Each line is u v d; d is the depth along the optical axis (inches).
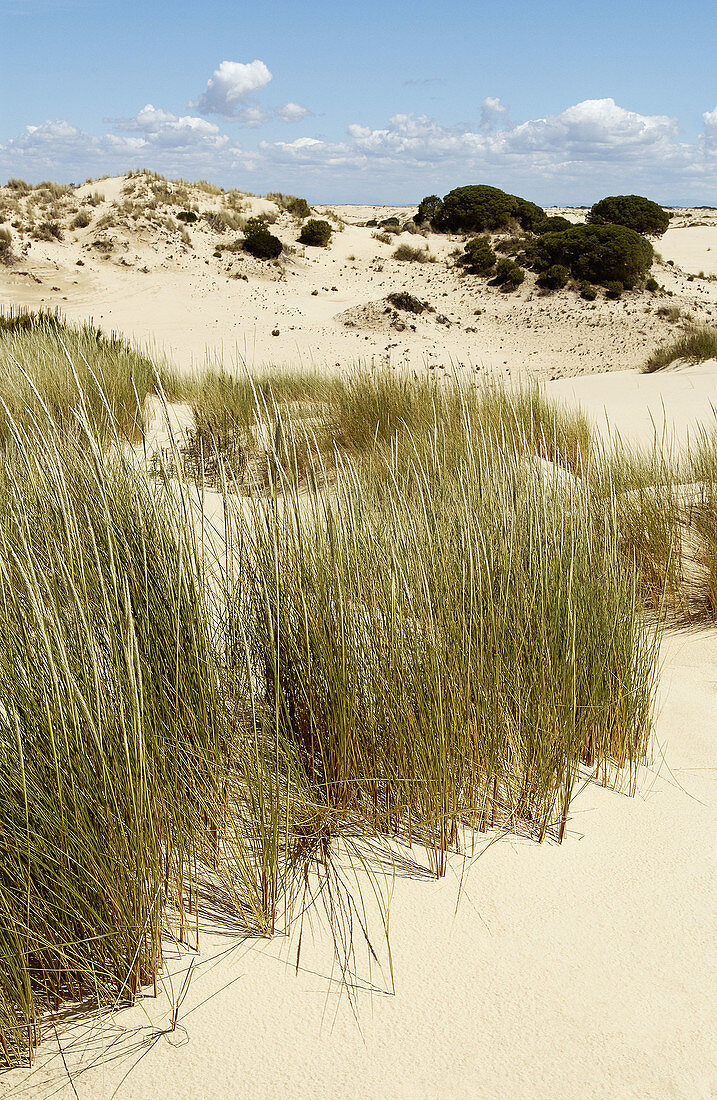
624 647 103.9
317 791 83.9
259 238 1301.7
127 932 63.5
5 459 93.4
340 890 75.1
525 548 104.7
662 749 107.9
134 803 64.6
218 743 79.2
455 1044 60.3
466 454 141.1
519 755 90.4
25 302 1050.1
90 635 70.4
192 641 79.4
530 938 71.1
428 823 81.9
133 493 88.7
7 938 59.4
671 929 73.0
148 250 1234.0
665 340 1107.9
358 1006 63.2
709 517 176.2
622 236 1289.4
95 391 248.1
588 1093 56.6
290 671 87.9
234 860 75.0
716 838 87.0
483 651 91.9
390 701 84.0
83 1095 55.3
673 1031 62.1
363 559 93.8
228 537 93.4
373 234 1574.8
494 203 1647.4
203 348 904.9
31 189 1430.9
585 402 484.4
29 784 64.2
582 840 85.7
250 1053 58.8
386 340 1050.7
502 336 1147.9
